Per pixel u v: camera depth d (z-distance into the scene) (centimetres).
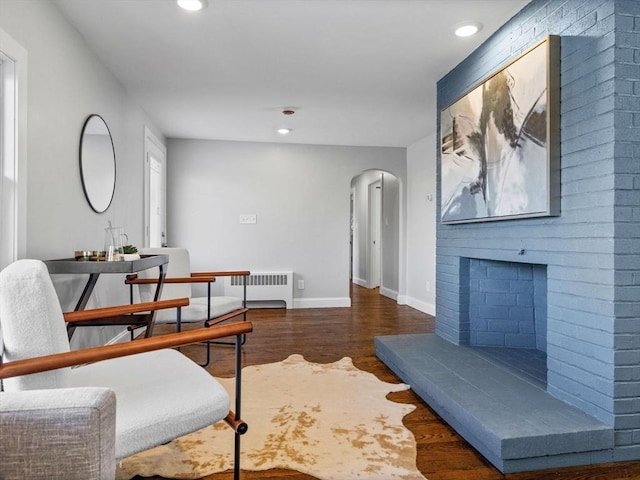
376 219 734
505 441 157
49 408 73
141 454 172
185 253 329
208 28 240
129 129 347
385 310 518
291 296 523
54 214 215
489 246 249
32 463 72
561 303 191
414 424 203
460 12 224
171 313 286
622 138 164
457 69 292
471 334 291
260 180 528
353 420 206
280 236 532
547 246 200
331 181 543
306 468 163
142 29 241
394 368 275
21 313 107
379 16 228
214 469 162
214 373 276
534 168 201
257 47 265
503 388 207
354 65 293
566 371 189
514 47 227
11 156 179
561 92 191
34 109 195
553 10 197
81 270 194
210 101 368
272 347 344
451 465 167
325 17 229
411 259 547
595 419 172
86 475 73
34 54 195
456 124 282
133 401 122
